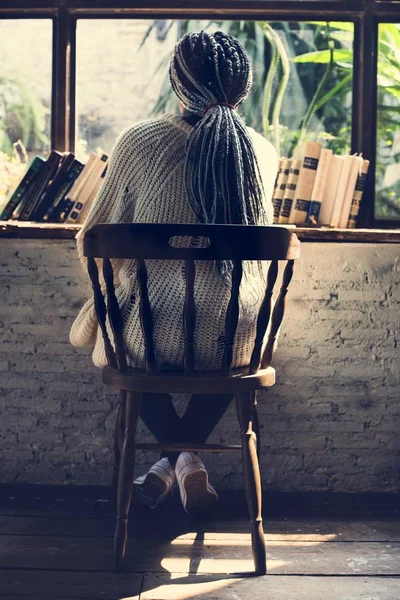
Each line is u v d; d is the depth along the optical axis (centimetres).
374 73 285
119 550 197
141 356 201
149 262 195
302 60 290
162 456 244
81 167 268
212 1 282
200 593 184
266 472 261
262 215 199
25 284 259
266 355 205
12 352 260
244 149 194
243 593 185
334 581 193
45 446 261
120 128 291
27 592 183
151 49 289
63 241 258
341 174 266
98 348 216
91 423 260
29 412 260
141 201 196
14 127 291
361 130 286
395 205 286
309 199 265
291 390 260
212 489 230
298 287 259
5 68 291
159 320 196
